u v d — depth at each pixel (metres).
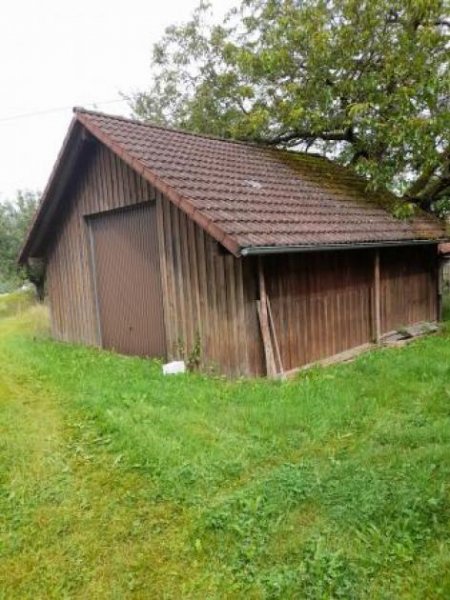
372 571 2.86
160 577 3.02
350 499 3.51
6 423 5.21
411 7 11.02
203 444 4.57
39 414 5.46
